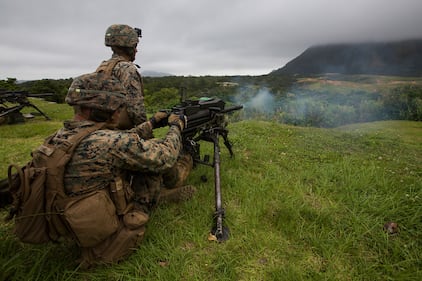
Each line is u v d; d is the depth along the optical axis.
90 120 1.92
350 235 2.38
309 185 3.48
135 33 3.00
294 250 2.25
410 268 2.05
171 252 2.19
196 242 2.33
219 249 2.25
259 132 6.54
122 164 1.84
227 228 2.48
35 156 1.74
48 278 1.89
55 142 1.77
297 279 1.91
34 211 1.68
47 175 1.67
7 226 2.58
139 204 2.34
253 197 3.00
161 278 1.91
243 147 5.16
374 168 3.86
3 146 5.66
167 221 2.62
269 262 2.12
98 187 1.81
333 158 4.54
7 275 1.90
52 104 15.66
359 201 2.94
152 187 2.39
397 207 2.79
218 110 3.19
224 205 2.93
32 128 7.93
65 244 2.27
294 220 2.58
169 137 2.22
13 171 4.08
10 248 2.19
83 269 2.01
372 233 2.43
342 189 3.29
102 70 2.76
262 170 3.98
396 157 4.77
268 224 2.59
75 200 1.72
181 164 3.10
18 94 9.12
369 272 2.01
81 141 1.75
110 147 1.77
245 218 2.68
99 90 1.88
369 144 5.70
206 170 3.85
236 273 2.00
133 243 2.05
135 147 1.84
